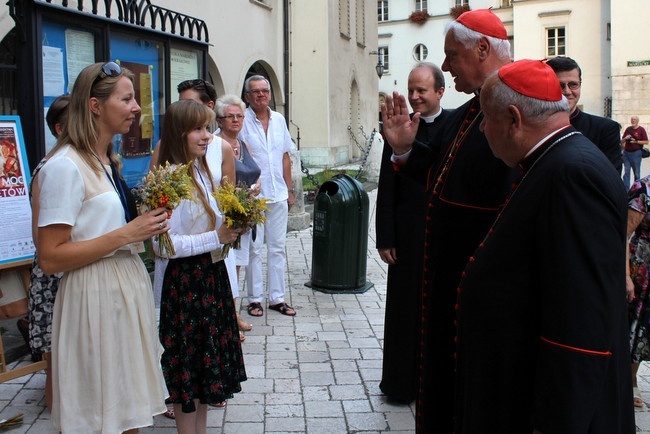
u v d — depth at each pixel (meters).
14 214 3.97
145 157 6.53
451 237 2.71
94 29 5.51
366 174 16.34
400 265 3.94
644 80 27.75
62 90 5.21
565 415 1.82
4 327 4.99
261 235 5.70
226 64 12.64
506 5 38.97
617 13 27.77
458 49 2.65
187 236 3.16
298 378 4.41
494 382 2.09
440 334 2.72
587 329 1.82
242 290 6.57
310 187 13.77
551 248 1.89
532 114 2.00
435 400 2.73
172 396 3.18
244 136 5.52
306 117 20.72
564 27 33.62
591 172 1.86
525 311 2.02
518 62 2.08
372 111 27.59
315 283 6.62
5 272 3.97
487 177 2.62
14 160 4.03
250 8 13.73
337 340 5.14
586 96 33.62
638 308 3.78
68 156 2.59
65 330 2.64
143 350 2.77
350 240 6.46
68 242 2.59
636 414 3.90
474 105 2.73
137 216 2.90
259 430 3.67
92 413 2.65
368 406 3.99
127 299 2.70
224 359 3.27
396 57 41.88
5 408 3.88
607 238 1.84
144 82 6.38
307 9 20.33
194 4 11.20
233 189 3.33
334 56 21.34
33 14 4.66
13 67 4.96
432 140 3.19
